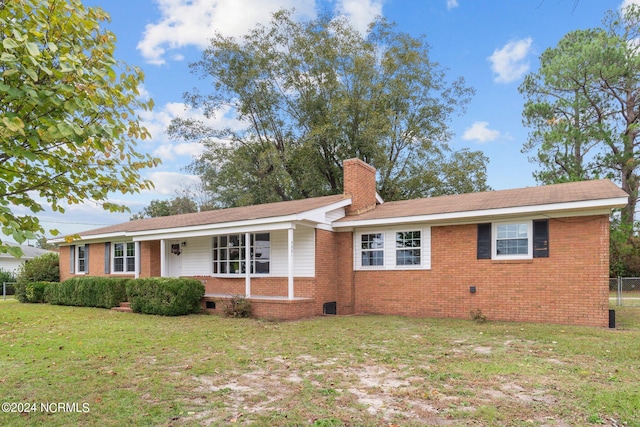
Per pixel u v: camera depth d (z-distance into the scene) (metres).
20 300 19.66
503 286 11.25
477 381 5.64
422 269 12.65
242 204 27.72
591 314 10.01
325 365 6.62
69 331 10.16
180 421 4.36
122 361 6.96
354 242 14.10
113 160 3.87
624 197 9.25
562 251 10.47
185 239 17.42
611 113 25.72
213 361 6.91
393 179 28.06
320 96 28.34
